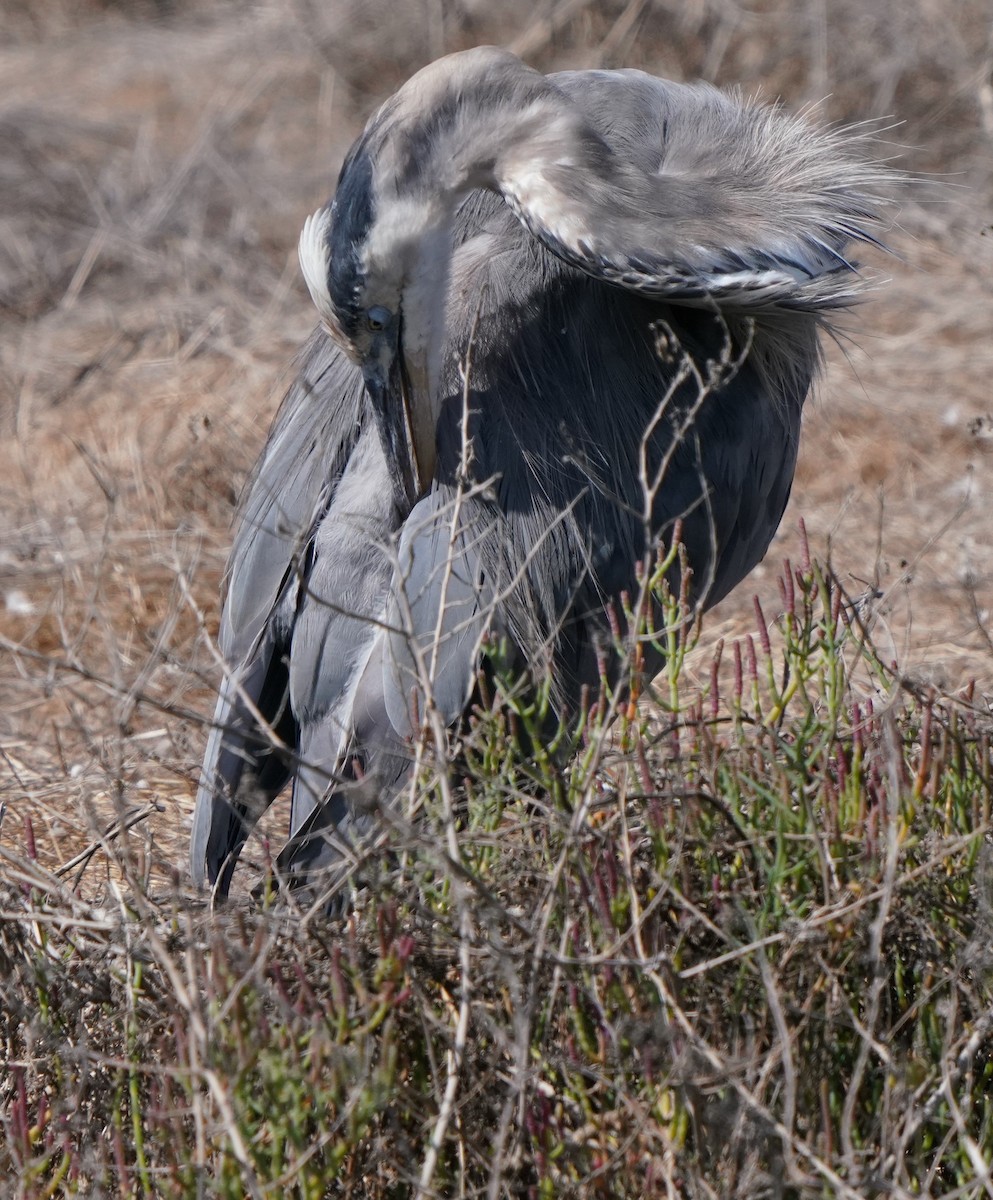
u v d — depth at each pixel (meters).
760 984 12.53
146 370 35.28
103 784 19.52
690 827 13.06
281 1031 11.88
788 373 18.84
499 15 50.19
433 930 12.70
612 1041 12.06
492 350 17.12
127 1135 12.95
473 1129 12.31
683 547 15.80
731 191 17.03
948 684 21.02
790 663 14.66
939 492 29.17
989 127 43.31
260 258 40.97
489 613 14.19
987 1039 12.85
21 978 13.66
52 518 28.44
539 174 15.95
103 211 42.72
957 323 35.56
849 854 13.20
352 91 50.91
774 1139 11.57
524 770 13.38
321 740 16.47
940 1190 12.26
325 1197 12.26
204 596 25.92
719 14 47.06
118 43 57.22
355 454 17.48
